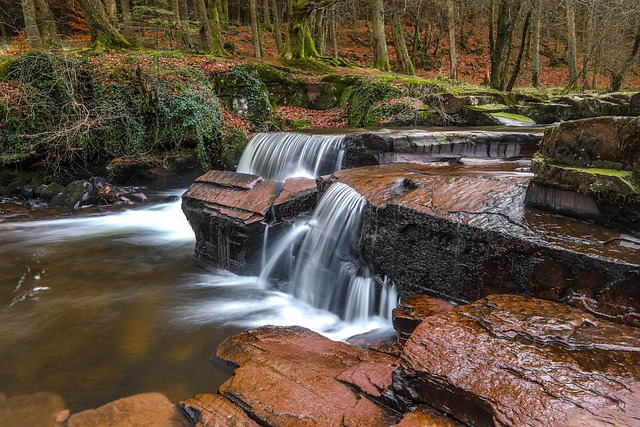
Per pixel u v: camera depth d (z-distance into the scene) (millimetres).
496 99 14398
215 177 7836
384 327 4629
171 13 15797
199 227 7316
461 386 2508
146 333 4824
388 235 4645
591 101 13281
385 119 13875
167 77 13195
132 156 12609
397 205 4504
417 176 5523
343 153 8672
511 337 2758
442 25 32906
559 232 3475
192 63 14758
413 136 8219
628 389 2242
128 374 4023
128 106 12828
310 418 2967
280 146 10102
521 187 4355
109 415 3404
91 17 15359
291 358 3809
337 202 5531
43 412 3477
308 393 3230
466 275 3910
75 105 12000
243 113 14625
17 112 11758
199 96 13281
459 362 2670
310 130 12430
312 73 17703
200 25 19891
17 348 4492
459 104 13531
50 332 4840
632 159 3438
